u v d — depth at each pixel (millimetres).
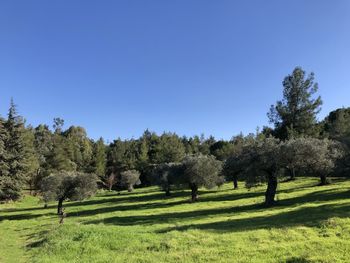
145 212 42500
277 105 82562
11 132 70812
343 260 14492
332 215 24750
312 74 82000
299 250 16656
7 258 21438
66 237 24203
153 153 118500
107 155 127125
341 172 51062
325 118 106500
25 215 52031
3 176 57906
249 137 88438
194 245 19453
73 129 150750
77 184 52781
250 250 17344
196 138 139250
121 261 17750
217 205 44031
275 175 39250
